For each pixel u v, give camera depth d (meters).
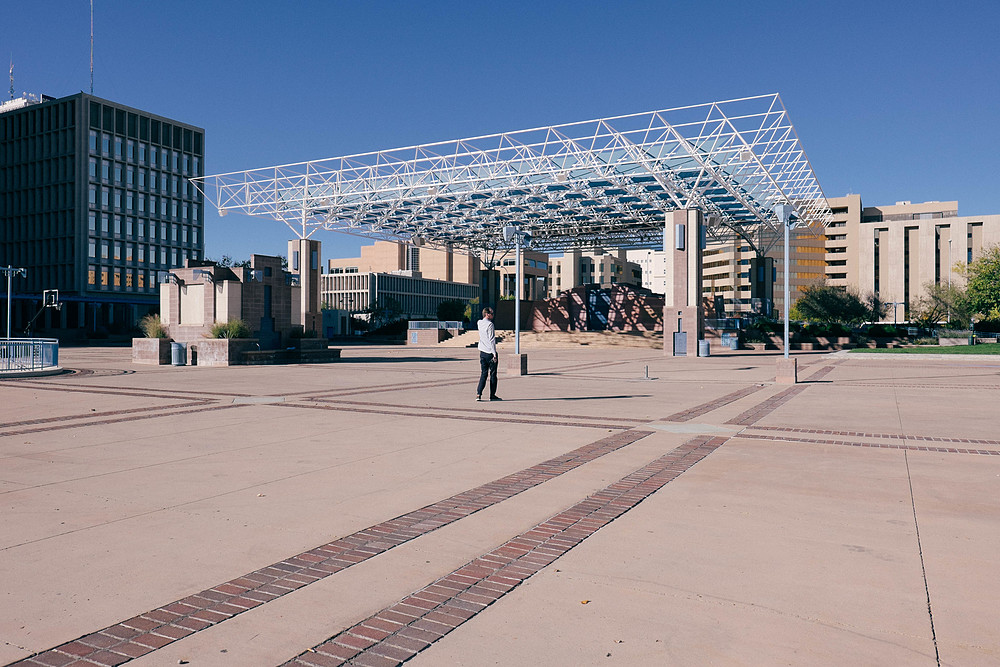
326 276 146.25
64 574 4.43
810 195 49.25
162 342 30.78
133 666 3.26
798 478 7.19
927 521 5.57
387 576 4.39
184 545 5.02
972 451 8.80
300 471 7.58
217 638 3.55
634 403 14.60
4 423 11.34
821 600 3.99
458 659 3.33
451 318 108.94
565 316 72.62
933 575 4.37
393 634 3.59
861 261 130.12
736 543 5.02
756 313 58.97
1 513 5.86
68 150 88.19
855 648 3.41
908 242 127.44
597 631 3.62
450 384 19.64
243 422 11.59
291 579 4.35
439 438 9.88
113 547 4.97
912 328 54.59
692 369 27.58
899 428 10.80
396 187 48.00
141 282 94.06
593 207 57.81
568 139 40.50
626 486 6.84
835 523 5.52
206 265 34.00
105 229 90.06
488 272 77.31
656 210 57.28
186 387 18.34
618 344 57.22
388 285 144.12
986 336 59.19
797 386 19.06
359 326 109.75
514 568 4.53
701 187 44.69
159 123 97.25
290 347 34.22
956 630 3.60
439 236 72.88
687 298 40.06
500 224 64.50
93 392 16.80
